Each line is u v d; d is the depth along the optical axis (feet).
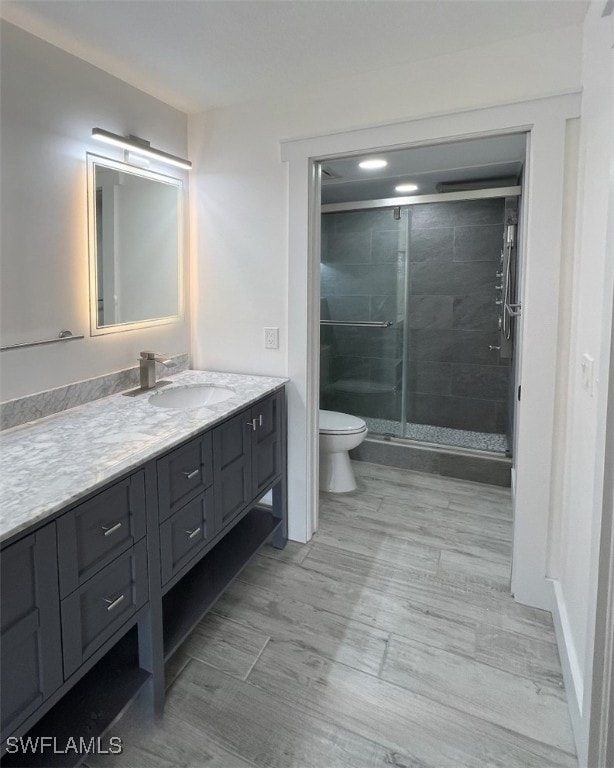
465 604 6.66
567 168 5.86
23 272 5.50
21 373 5.57
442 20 5.44
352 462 12.06
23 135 5.40
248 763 4.46
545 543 6.47
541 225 6.03
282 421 7.88
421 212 12.75
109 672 4.90
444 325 13.12
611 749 3.97
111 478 4.16
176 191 7.95
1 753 3.34
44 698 3.65
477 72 6.08
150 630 4.83
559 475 6.32
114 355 6.94
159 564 4.94
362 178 10.82
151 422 5.66
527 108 5.90
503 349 11.02
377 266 13.15
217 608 6.58
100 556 4.13
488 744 4.65
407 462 11.50
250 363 8.26
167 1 4.92
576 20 5.48
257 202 7.76
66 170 5.96
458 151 8.59
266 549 8.07
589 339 5.09
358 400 13.84
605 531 3.85
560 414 6.24
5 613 3.31
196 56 6.14
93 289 6.46
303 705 5.07
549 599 6.50
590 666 4.09
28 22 5.29
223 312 8.35
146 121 7.20
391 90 6.57
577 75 5.65
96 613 4.13
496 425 13.03
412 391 13.78
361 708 5.03
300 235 7.50
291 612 6.50
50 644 3.67
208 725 4.85
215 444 5.91
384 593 6.89
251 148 7.66
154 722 4.88
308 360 7.82
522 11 5.28
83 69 6.11
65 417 5.88
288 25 5.48
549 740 4.69
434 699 5.14
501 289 12.20
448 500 9.86
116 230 6.79
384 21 5.42
